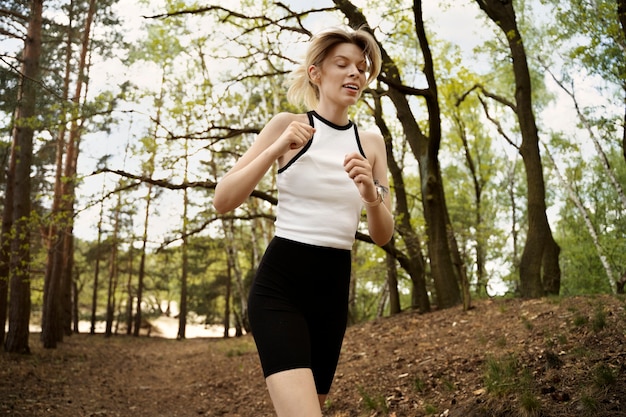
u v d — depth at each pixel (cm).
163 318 4494
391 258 1370
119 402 819
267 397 750
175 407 794
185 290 2931
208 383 951
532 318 714
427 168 1102
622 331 485
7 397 761
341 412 555
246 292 2719
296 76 221
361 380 654
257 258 2044
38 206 1950
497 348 599
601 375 372
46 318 1634
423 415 457
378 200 198
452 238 1075
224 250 3077
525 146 1041
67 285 2444
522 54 1086
